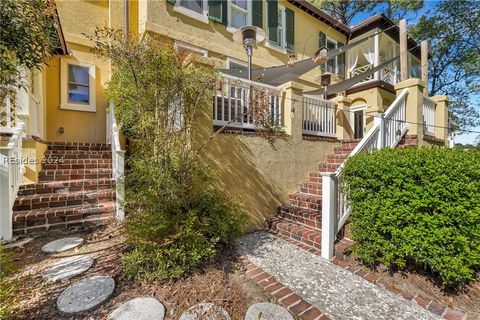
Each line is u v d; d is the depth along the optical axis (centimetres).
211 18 841
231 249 416
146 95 359
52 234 438
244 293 295
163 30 723
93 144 774
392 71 1284
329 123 762
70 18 792
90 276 310
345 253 387
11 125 506
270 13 1024
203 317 250
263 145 553
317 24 1225
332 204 398
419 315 262
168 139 370
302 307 272
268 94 539
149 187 365
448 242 279
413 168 301
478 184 266
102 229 464
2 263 241
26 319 236
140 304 263
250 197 525
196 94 403
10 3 265
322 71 1237
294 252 414
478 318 258
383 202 327
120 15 847
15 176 470
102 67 855
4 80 312
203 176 404
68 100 803
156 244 314
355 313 264
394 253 319
